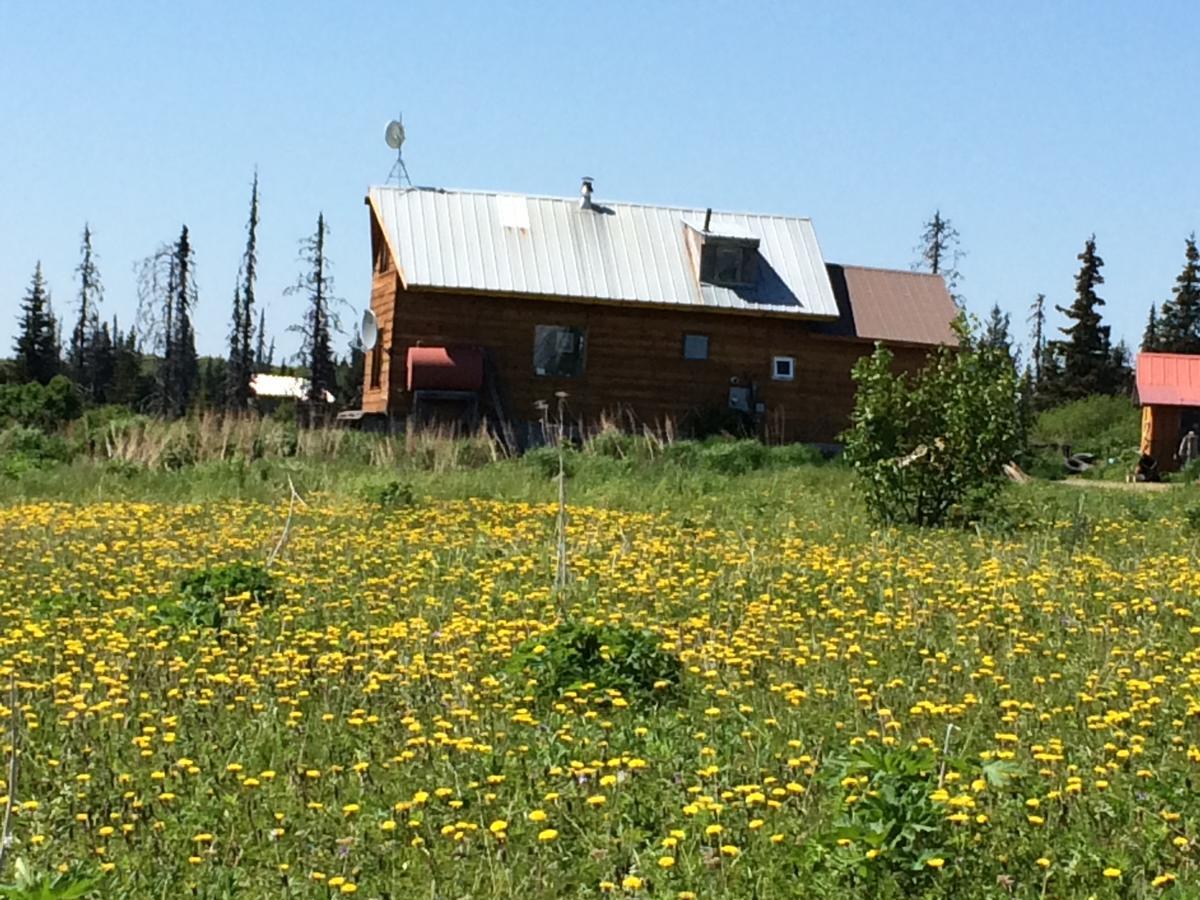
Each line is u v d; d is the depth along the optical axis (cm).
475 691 1013
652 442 3036
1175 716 967
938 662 1114
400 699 996
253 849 737
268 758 880
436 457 2767
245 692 1020
